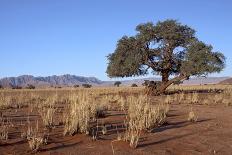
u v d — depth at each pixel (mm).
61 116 13953
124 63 38750
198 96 30516
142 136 10461
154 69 39281
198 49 36594
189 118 14219
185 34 39406
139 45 38656
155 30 38188
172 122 13602
